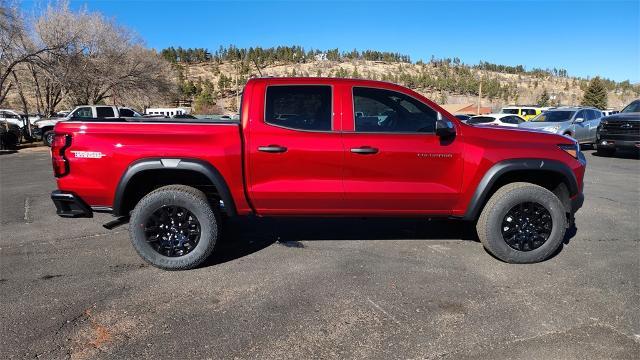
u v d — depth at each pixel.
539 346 3.05
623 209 7.02
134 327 3.31
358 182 4.41
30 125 26.05
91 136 4.29
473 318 3.43
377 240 5.36
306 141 4.33
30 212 7.01
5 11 22.11
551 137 4.67
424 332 3.23
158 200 4.32
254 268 4.46
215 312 3.54
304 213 4.55
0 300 3.75
